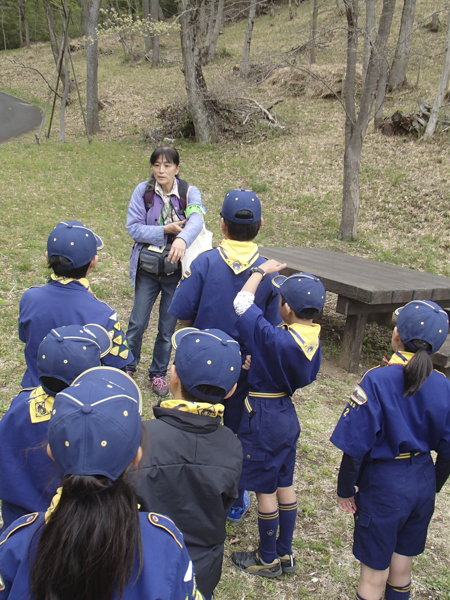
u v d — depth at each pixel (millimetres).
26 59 40562
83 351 1914
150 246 3924
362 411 2236
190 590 1269
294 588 2658
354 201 10375
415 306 2309
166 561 1225
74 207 10766
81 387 1251
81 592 1073
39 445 1915
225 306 2795
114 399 1227
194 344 1892
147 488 1678
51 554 1074
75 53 40594
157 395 4336
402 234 10703
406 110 17266
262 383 2576
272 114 18344
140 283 4078
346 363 5668
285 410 2586
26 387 2520
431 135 14672
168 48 35969
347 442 2250
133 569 1149
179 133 18484
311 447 3965
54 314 2500
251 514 3221
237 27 37719
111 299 6395
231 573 2701
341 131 16984
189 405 1835
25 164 14102
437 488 2410
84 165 14773
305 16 33906
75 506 1115
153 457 1708
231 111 17922
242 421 2609
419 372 2158
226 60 28625
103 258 7867
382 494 2254
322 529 3115
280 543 2723
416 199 11797
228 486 1774
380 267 6758
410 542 2348
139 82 27484
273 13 37469
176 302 2891
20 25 50062
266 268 2668
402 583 2389
